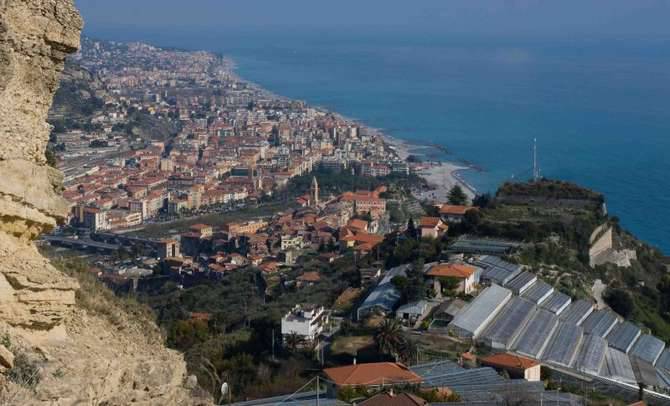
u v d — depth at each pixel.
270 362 103.56
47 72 32.28
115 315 38.91
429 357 106.06
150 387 34.88
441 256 161.12
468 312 122.94
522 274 147.62
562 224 176.12
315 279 183.75
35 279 30.53
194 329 117.00
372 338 111.31
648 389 111.19
